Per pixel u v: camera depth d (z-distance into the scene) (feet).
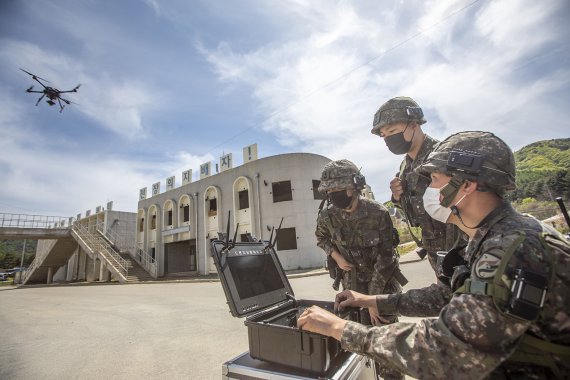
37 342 19.02
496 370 3.23
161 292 45.37
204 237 74.54
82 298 44.34
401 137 7.21
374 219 8.25
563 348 2.85
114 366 13.71
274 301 6.33
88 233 97.14
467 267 3.77
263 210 65.00
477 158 3.49
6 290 80.18
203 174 78.33
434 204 4.01
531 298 2.71
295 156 65.26
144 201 93.71
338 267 9.24
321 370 4.55
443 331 3.04
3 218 90.22
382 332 3.50
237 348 15.43
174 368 13.11
